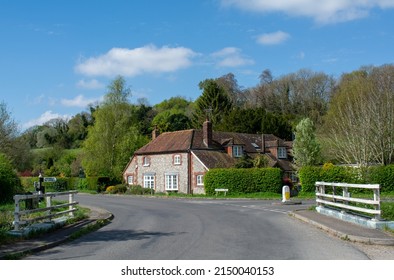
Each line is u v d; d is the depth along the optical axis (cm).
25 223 1402
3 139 4888
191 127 8862
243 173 4509
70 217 1867
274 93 10119
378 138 4516
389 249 1185
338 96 7075
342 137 5022
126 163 6556
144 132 9081
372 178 4141
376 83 6444
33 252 1167
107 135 6506
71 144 9894
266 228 1653
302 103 9525
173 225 1791
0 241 1247
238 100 10781
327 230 1520
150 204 3238
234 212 2422
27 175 6825
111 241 1362
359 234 1328
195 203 3341
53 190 6203
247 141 5944
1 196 2595
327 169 4238
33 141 10200
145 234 1516
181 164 5262
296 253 1118
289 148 6053
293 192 4425
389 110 4675
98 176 6141
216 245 1246
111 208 2853
